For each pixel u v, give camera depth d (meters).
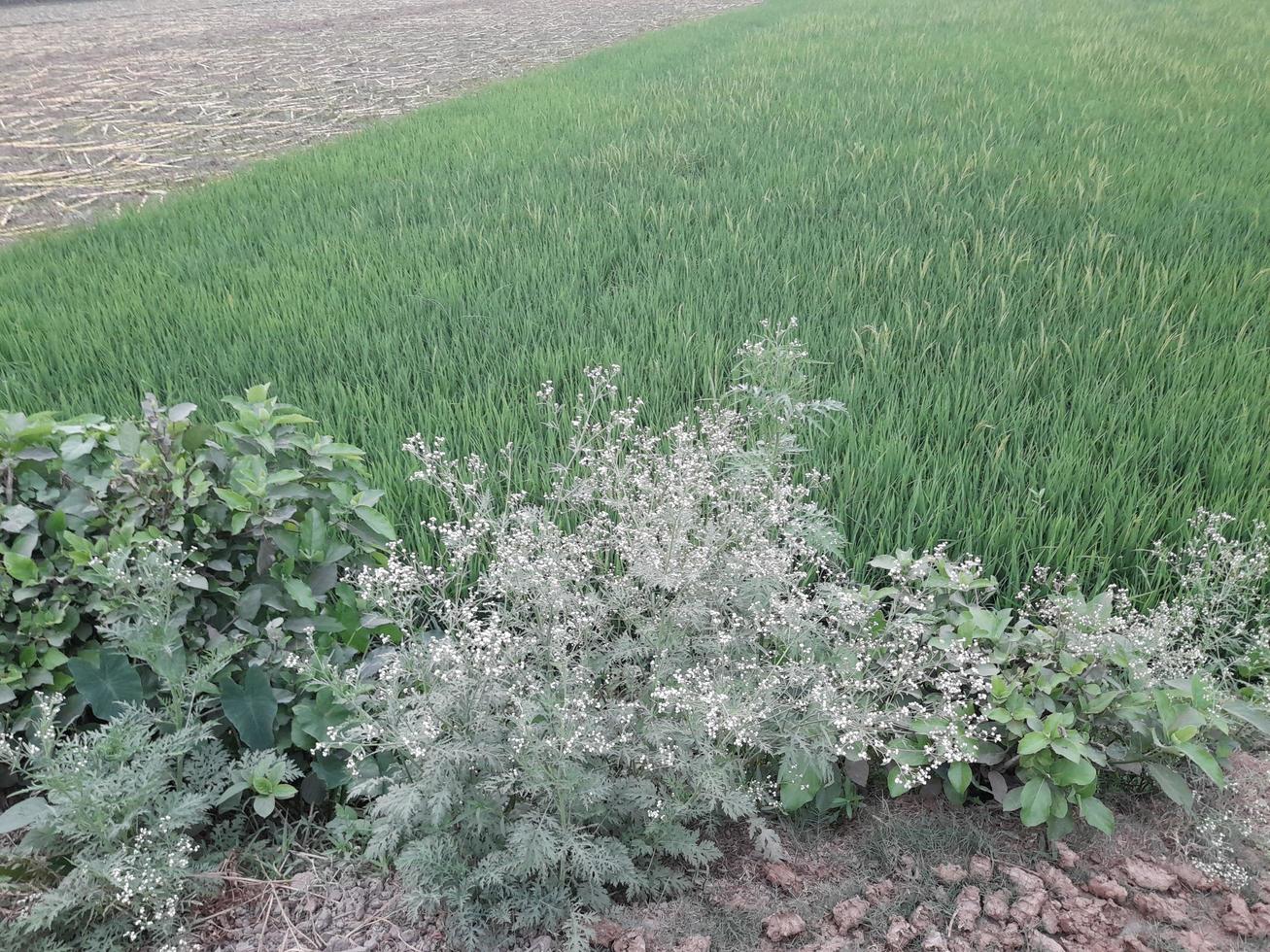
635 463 3.68
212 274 7.19
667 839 2.73
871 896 2.79
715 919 2.72
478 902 2.62
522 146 10.84
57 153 12.22
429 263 7.21
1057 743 2.83
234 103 15.77
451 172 9.88
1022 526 4.07
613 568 3.75
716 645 2.92
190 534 3.18
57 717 2.96
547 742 2.49
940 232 7.58
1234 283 6.27
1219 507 3.99
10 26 30.03
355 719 2.74
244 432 3.37
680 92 13.76
